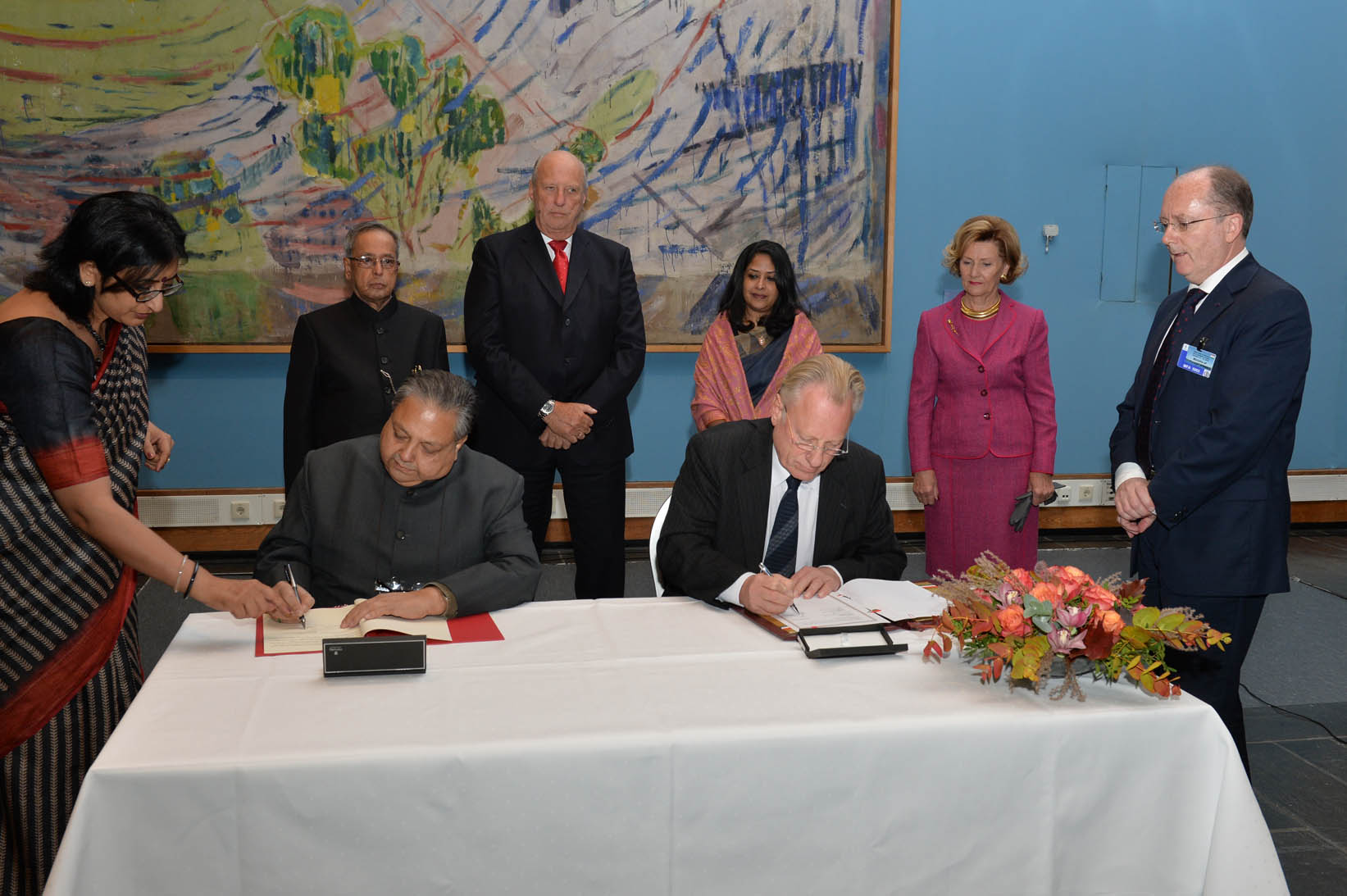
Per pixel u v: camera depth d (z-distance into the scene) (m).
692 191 5.27
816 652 1.78
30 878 1.83
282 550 2.17
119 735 1.43
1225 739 1.58
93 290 1.71
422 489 2.17
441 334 3.40
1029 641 1.61
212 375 5.10
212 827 1.35
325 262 5.08
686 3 5.12
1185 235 2.41
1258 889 1.53
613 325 3.51
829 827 1.51
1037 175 5.52
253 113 4.93
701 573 2.11
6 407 1.68
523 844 1.43
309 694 1.59
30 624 1.78
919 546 5.50
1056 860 1.58
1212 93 5.57
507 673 1.70
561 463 3.48
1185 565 2.42
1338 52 5.62
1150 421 2.53
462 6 4.99
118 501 1.89
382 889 1.40
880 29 5.25
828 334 5.46
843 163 5.34
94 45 4.79
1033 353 3.27
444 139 5.07
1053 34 5.42
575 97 5.13
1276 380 2.29
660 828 1.46
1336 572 5.10
